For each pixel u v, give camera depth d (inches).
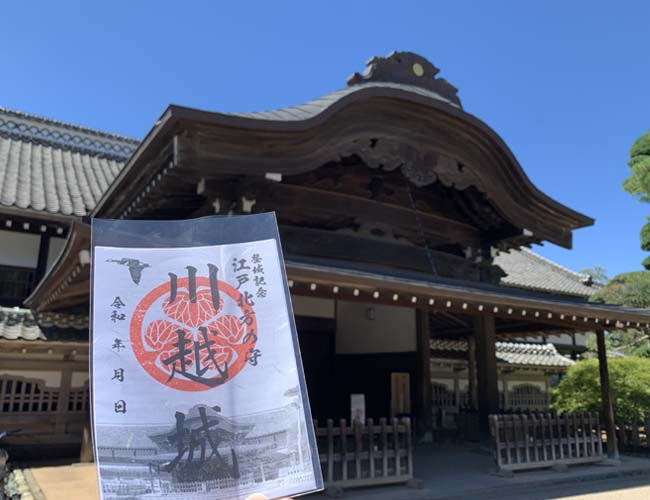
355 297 247.8
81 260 217.8
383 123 293.3
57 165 523.8
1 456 259.6
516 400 617.0
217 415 72.4
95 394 69.1
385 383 412.8
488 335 365.4
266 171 246.5
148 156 245.9
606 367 363.9
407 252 345.1
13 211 359.3
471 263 382.0
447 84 356.2
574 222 374.0
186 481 68.2
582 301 351.9
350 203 321.7
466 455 355.6
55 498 218.8
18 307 369.4
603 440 444.1
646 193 569.3
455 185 319.9
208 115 223.1
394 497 233.8
